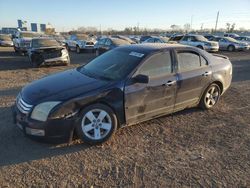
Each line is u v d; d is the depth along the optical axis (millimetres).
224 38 25750
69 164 3482
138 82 4148
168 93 4617
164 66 4602
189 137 4344
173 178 3213
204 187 3051
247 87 8023
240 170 3398
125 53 4797
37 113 3688
